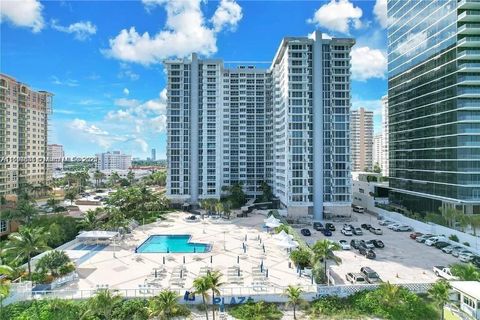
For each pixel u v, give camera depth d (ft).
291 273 150.61
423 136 261.03
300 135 295.07
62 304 118.11
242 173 406.62
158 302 104.88
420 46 267.80
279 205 341.41
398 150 301.22
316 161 294.46
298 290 117.70
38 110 436.76
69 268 144.66
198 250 192.65
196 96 357.20
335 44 299.79
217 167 359.66
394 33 312.71
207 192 357.82
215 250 189.88
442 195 235.20
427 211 254.06
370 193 333.83
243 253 183.32
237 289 129.90
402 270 155.84
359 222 277.23
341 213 296.30
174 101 357.00
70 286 135.23
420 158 264.52
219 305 123.03
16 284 124.26
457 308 116.26
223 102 402.52
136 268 157.89
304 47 297.12
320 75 296.51
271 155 399.85
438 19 244.01
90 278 144.36
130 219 261.85
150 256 177.88
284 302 125.59
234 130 408.05
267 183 390.83
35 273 140.87
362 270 146.00
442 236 211.41
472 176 217.36
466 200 215.10
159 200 327.26
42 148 446.60
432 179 247.91
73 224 217.36
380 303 122.52
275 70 356.18
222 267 158.51
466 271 126.72
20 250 131.34
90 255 179.01
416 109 272.31
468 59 222.28
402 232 240.32
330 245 136.98
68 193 342.64
